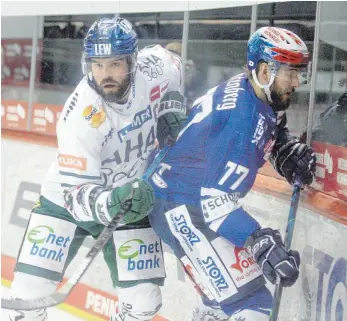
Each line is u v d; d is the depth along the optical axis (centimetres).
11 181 542
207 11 405
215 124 346
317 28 357
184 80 413
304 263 375
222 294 343
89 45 360
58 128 365
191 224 350
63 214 385
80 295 470
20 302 378
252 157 343
